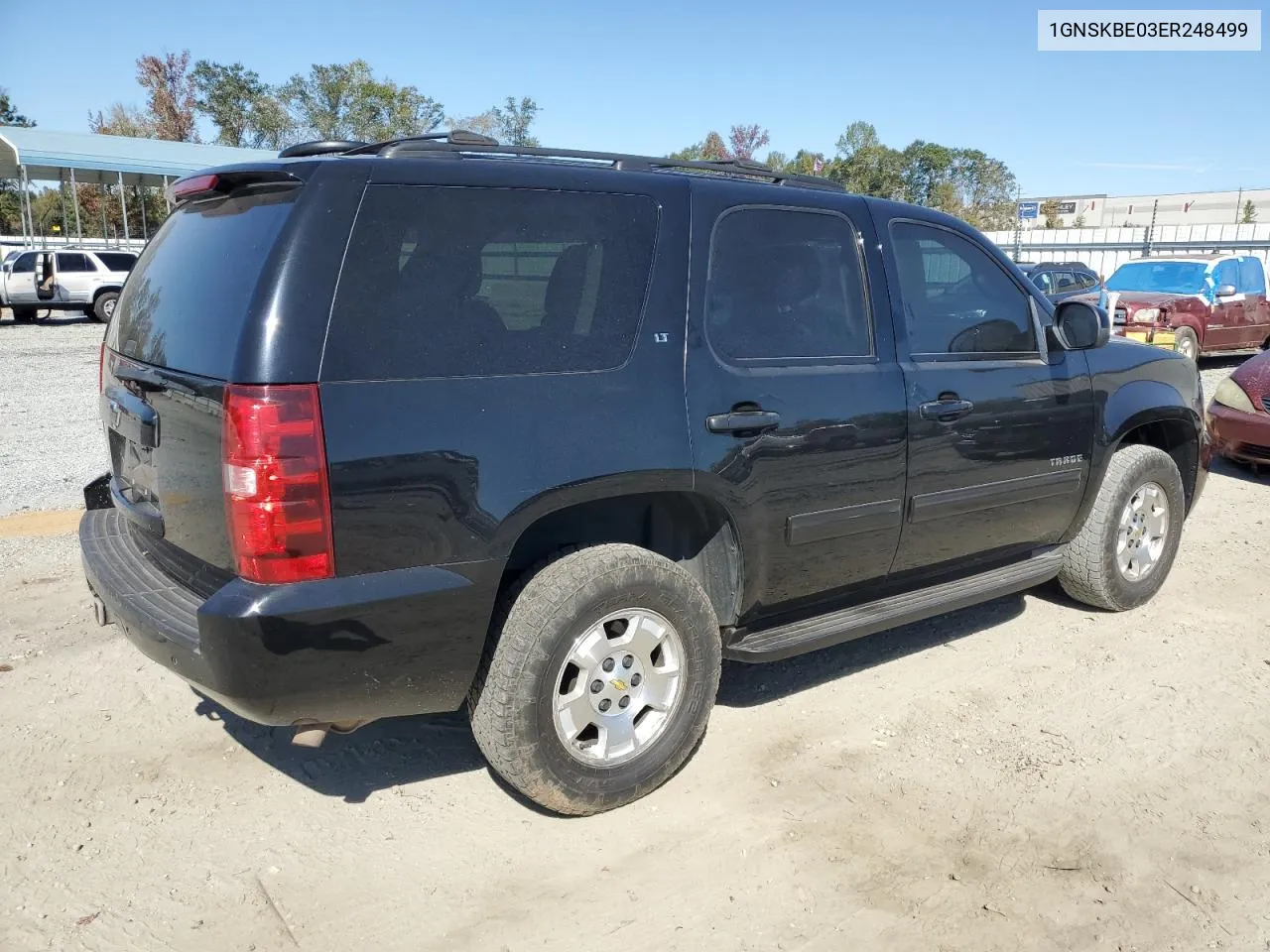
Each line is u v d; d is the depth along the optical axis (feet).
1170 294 50.34
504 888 9.74
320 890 9.67
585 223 10.57
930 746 12.52
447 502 9.35
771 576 11.91
